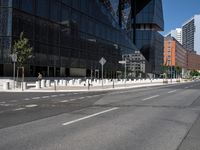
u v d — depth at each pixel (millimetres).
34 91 32219
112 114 14359
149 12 118000
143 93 31266
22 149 7508
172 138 9055
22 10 42625
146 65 110375
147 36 118125
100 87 41844
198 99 23812
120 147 7816
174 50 175500
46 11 48562
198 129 10648
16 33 41281
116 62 80438
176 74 164875
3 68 40844
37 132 9750
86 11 63125
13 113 14422
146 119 12891
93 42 66188
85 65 62031
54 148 7609
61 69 53469
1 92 30641
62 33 53344
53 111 15289
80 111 15367
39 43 46406
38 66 46406
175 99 23672
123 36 87438
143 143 8328
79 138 8859
